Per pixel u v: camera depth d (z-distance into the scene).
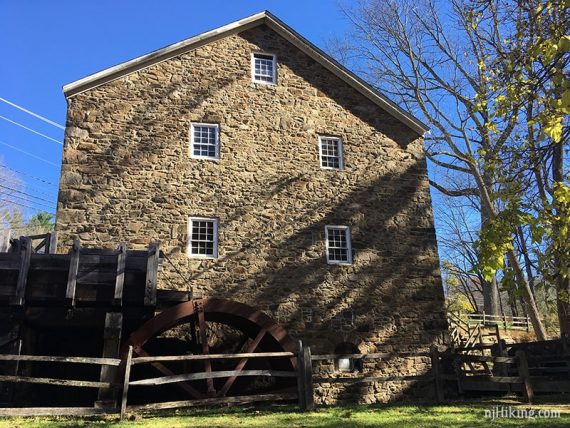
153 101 13.70
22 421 7.73
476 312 32.59
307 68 15.40
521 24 6.38
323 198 14.31
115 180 12.84
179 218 12.96
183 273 12.59
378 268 14.12
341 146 15.02
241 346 12.73
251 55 14.95
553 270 6.12
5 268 10.09
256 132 14.28
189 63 14.32
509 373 13.48
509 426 6.79
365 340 13.39
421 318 14.00
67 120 12.98
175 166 13.34
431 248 14.73
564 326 13.68
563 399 10.09
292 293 13.22
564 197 5.80
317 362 12.88
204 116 13.98
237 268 13.02
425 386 13.33
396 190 15.04
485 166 6.97
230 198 13.51
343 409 9.21
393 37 21.50
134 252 10.83
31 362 11.12
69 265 10.37
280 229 13.66
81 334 11.99
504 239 6.10
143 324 11.14
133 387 11.91
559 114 5.64
